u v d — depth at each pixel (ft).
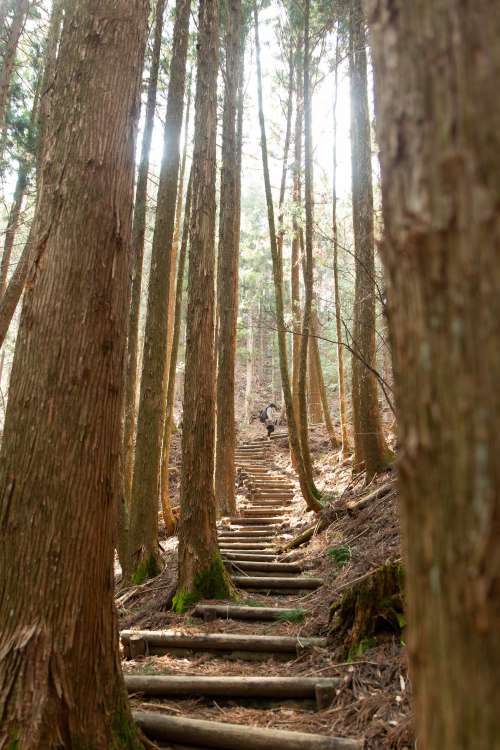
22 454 7.54
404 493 2.86
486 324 2.47
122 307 8.54
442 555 2.57
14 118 28.91
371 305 25.46
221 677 10.93
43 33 31.35
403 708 8.95
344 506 23.04
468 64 2.65
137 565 20.08
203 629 14.29
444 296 2.62
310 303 26.63
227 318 31.55
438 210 2.67
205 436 18.15
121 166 8.73
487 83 2.59
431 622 2.63
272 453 49.70
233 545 23.41
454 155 2.63
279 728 9.41
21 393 7.77
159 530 29.60
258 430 63.05
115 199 8.54
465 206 2.57
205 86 19.52
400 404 2.91
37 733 6.67
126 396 24.35
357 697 9.82
